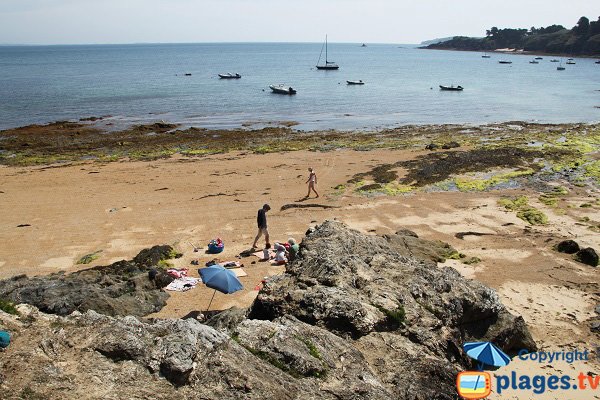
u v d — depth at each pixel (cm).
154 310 1584
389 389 974
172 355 830
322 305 1162
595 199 2941
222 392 809
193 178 3444
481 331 1390
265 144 4662
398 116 6794
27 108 7144
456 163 3725
